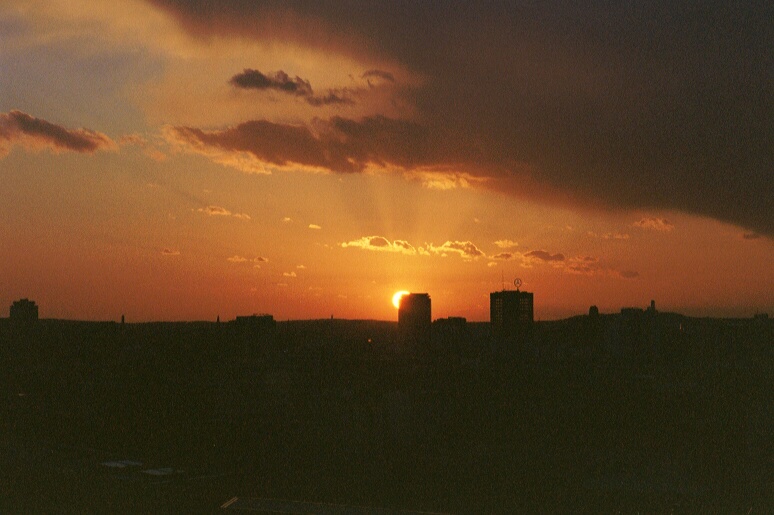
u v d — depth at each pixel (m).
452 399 103.12
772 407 92.50
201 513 67.44
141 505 69.69
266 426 97.00
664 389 101.50
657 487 75.50
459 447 89.88
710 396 97.38
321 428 95.31
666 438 88.31
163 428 100.00
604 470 80.50
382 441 92.06
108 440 96.44
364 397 101.00
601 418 95.38
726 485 75.69
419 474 79.88
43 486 75.06
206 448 91.62
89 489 74.38
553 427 93.88
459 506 70.25
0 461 84.94
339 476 79.94
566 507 69.31
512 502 71.75
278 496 73.00
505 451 87.31
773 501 72.06
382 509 69.12
